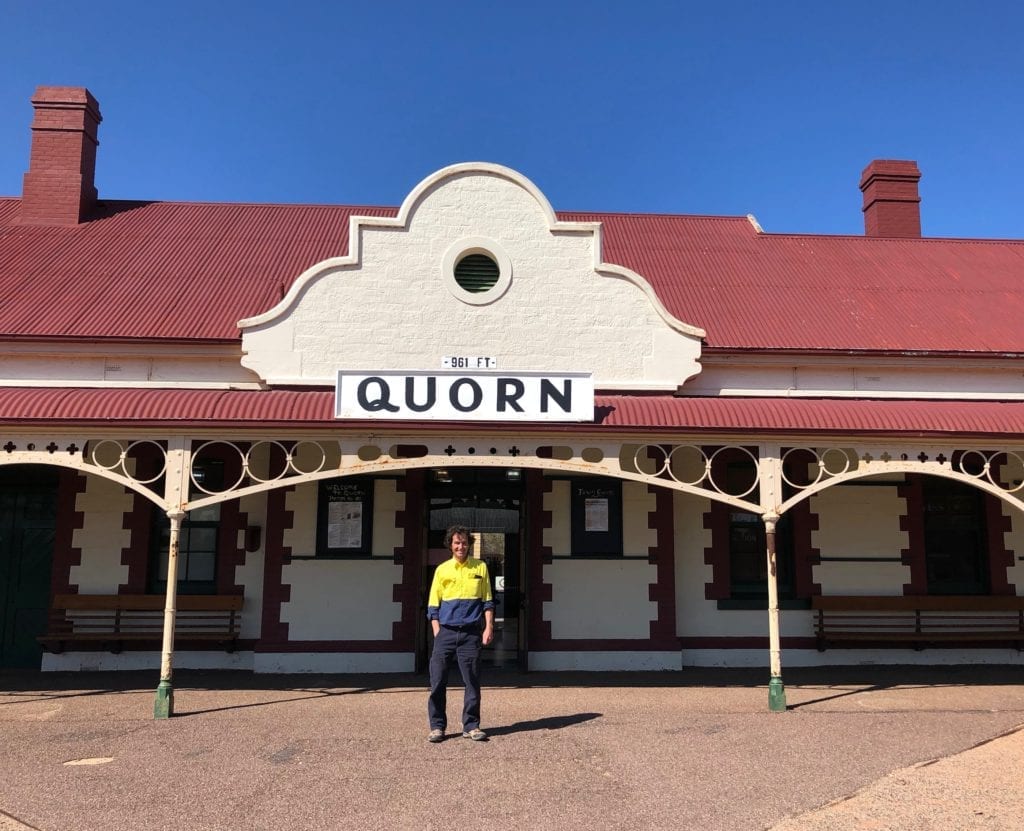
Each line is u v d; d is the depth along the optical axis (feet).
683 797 20.15
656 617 40.19
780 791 20.58
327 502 40.16
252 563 40.68
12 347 38.86
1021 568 42.73
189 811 19.17
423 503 40.34
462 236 39.09
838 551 42.22
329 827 18.20
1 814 18.99
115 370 39.60
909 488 42.88
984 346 42.63
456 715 29.14
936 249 55.26
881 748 24.63
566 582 40.22
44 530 41.11
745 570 42.52
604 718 28.63
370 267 38.63
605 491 41.06
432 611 25.86
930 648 41.88
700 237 55.36
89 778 21.66
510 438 31.12
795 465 42.65
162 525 41.11
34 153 51.57
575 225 39.37
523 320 38.81
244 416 29.84
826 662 41.47
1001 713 29.73
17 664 40.06
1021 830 18.01
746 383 41.93
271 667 38.78
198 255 47.70
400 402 30.27
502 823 18.44
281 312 38.06
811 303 46.60
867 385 42.39
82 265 45.39
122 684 35.68
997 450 32.19
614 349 38.99
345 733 26.43
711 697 32.71
